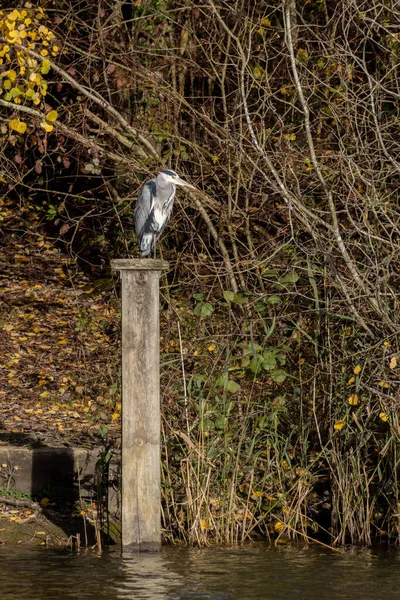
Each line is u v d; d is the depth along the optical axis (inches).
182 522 466.3
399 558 436.5
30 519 478.9
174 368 481.7
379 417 476.7
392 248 486.0
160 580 394.6
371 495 476.1
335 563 426.0
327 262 492.7
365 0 549.3
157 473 430.9
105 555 434.0
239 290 587.5
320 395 491.5
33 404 626.8
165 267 426.0
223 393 478.6
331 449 483.5
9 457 509.0
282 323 530.3
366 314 486.9
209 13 650.8
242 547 454.9
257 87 582.6
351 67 553.3
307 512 491.5
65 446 522.9
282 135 555.2
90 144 646.5
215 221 649.6
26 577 397.1
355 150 544.4
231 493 462.0
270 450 486.9
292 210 495.2
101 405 620.4
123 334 426.0
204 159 611.2
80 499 475.2
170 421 478.0
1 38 560.7
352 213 546.9
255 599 371.2
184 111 642.8
